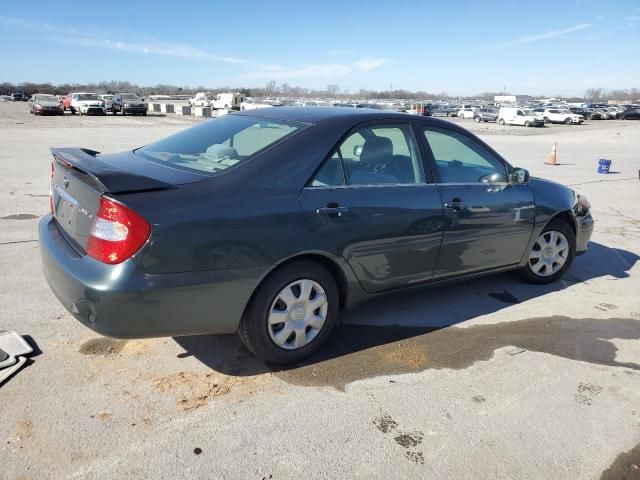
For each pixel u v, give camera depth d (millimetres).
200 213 2836
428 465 2537
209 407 2889
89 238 2812
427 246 3865
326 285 3400
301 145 3328
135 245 2682
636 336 4070
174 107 54938
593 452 2697
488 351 3713
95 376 3123
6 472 2334
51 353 3348
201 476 2383
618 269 5797
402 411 2949
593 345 3891
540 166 16219
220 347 3545
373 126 3715
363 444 2656
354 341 3752
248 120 3836
